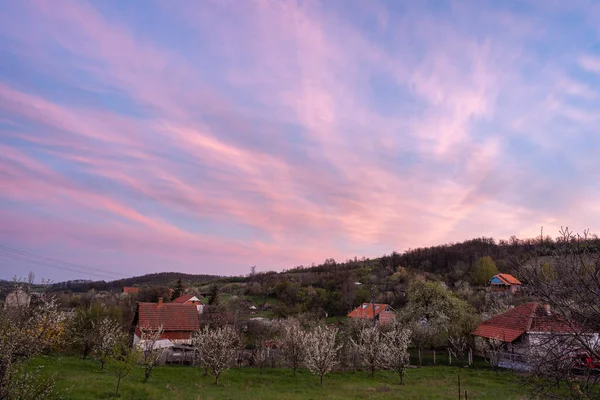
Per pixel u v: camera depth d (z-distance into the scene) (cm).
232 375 2762
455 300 4450
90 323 3338
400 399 2064
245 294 10869
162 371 2728
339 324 6588
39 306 1274
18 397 986
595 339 834
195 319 4562
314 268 16088
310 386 2462
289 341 3059
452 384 2578
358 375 2955
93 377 2142
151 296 8744
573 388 832
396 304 7406
